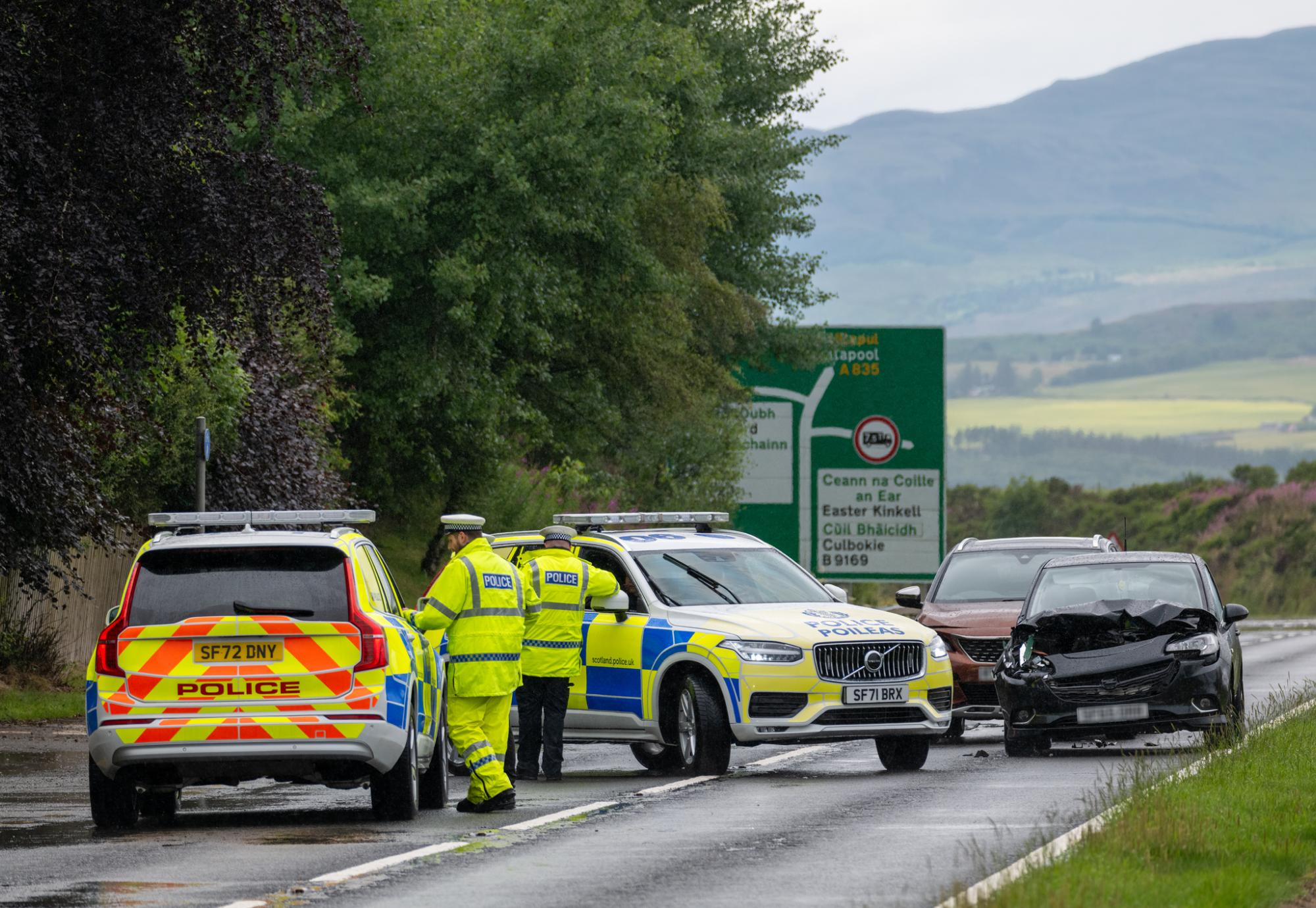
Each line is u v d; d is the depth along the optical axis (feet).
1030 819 155.43
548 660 200.95
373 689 154.10
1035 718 221.46
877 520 478.59
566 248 449.06
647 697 208.85
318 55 263.49
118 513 273.54
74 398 252.01
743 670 200.44
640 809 169.27
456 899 118.62
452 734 171.32
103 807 157.58
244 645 153.79
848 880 124.06
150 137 234.79
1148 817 131.13
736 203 587.27
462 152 409.69
